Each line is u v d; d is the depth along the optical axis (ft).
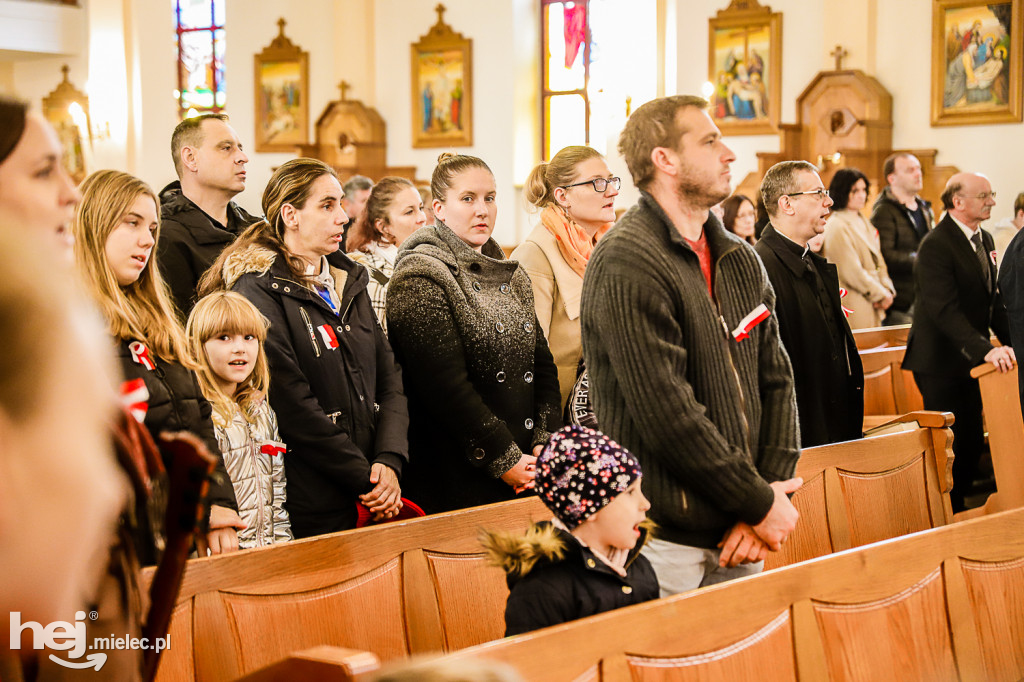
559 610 7.30
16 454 2.79
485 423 11.28
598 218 13.33
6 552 2.80
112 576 3.96
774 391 9.23
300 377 10.60
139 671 4.17
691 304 8.44
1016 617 9.38
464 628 9.32
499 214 49.96
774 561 11.53
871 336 21.91
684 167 8.57
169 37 50.34
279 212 10.98
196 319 10.05
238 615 7.90
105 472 2.98
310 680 5.40
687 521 8.41
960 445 19.11
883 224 25.66
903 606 8.47
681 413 8.09
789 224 13.91
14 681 3.40
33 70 55.31
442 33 50.42
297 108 54.49
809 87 39.17
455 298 11.53
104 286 8.52
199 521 4.57
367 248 15.64
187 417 8.80
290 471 10.66
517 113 49.26
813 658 7.75
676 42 43.73
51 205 5.40
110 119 50.52
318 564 8.46
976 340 18.12
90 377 2.94
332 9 53.31
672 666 6.92
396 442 11.10
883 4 38.83
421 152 51.52
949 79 37.68
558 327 13.25
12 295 2.76
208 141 13.32
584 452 7.42
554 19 49.26
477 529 9.64
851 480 12.62
